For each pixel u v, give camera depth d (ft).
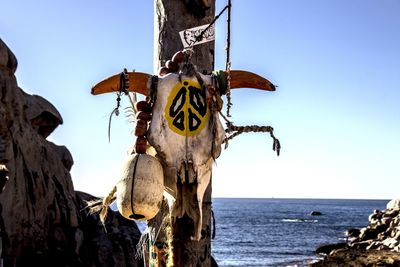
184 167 11.38
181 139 11.47
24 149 59.52
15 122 59.57
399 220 137.28
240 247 193.88
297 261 151.12
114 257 62.34
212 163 11.97
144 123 11.36
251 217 420.36
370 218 161.68
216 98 11.85
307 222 347.56
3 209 53.72
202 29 13.19
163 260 12.34
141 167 10.94
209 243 13.94
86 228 64.59
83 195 72.95
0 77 59.16
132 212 10.85
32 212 57.52
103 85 11.49
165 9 14.84
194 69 11.91
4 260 53.01
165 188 11.49
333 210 585.22
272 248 188.65
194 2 14.71
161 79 11.64
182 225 11.69
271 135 12.43
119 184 10.98
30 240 56.80
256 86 12.48
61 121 76.13
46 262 57.47
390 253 116.57
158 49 14.90
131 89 11.68
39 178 59.98
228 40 12.67
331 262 111.34
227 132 12.19
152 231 12.59
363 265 104.06
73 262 59.11
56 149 76.38
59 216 60.64
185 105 11.60
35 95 74.64
